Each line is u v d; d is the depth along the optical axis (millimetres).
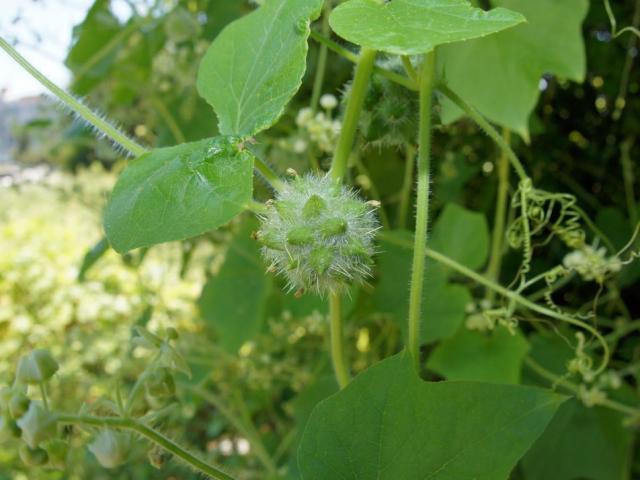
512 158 185
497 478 122
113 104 375
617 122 388
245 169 122
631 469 327
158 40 333
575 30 241
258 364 381
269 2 141
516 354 242
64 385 436
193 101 320
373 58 155
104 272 557
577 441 287
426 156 150
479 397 125
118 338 493
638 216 350
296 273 128
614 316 369
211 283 322
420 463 124
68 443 123
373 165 331
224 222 118
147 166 132
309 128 248
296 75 123
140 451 154
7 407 117
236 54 143
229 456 500
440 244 272
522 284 193
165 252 461
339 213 126
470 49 253
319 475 123
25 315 596
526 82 255
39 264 639
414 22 112
